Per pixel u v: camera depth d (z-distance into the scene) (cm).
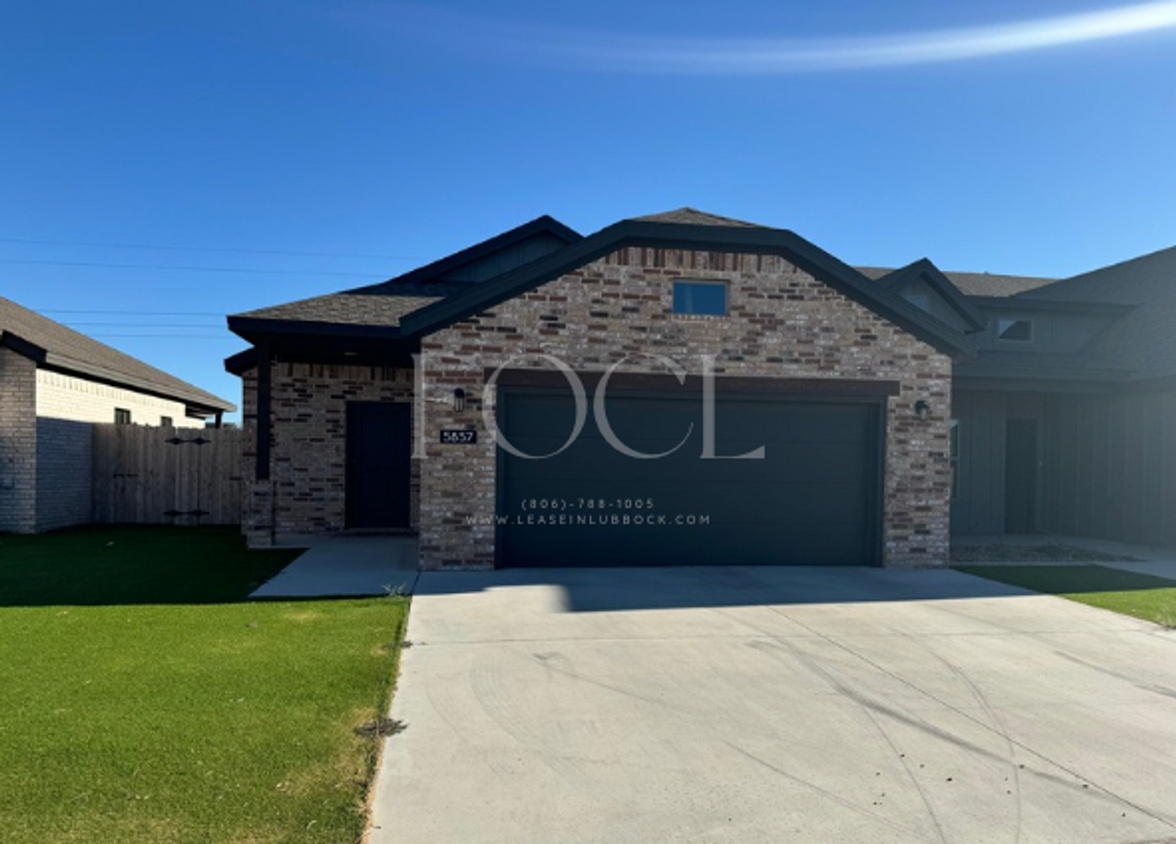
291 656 543
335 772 363
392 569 912
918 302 1412
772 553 987
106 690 465
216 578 844
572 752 398
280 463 1272
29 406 1252
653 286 946
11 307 1535
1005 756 405
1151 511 1248
